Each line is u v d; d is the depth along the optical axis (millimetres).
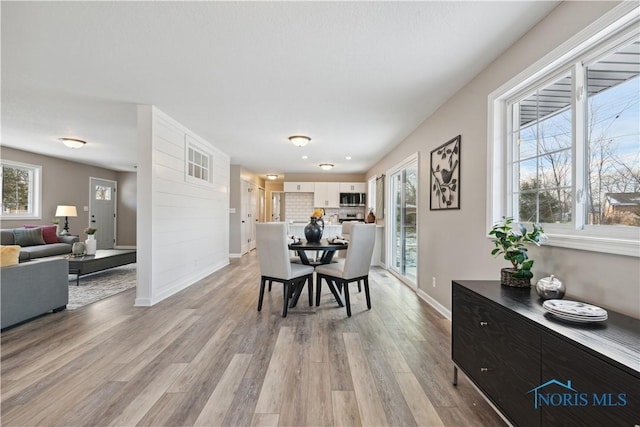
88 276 4949
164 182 3670
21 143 5230
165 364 2064
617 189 1406
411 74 2561
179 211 4098
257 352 2258
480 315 1577
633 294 1263
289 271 3084
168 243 3805
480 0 1662
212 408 1599
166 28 1948
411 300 3703
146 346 2346
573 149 1610
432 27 1917
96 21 1875
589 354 949
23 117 3787
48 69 2516
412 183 4531
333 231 6250
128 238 8531
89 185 7516
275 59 2340
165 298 3701
